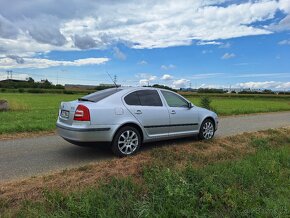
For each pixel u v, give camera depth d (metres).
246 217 4.55
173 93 8.70
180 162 6.80
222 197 4.96
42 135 10.74
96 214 4.25
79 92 100.25
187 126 8.78
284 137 10.83
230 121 16.64
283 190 5.48
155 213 4.36
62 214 4.19
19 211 4.24
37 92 101.12
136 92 7.84
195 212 4.49
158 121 7.97
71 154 7.83
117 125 7.18
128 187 5.16
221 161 6.99
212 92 109.94
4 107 22.48
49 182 5.35
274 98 80.69
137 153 7.61
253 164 6.84
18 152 8.03
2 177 5.90
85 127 6.84
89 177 5.62
